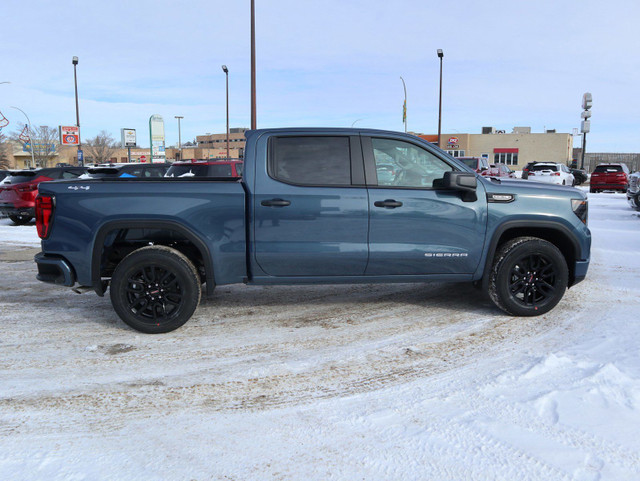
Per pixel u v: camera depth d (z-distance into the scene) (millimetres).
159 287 4398
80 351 4039
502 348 3998
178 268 4340
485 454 2520
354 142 4516
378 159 4531
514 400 3078
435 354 3906
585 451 2520
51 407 3090
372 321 4777
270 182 4395
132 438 2732
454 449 2572
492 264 4750
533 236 5000
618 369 3393
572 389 3176
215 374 3580
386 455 2541
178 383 3436
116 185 4336
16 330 4562
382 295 5766
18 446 2646
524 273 4758
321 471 2418
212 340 4285
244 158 4469
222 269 4449
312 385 3383
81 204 4301
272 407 3078
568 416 2854
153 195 4297
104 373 3604
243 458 2537
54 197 4336
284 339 4297
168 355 3949
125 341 4270
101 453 2582
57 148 75000
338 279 4574
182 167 10758
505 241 4992
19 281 6598
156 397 3227
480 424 2801
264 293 5887
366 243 4477
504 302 4730
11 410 3047
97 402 3158
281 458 2531
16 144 80000
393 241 4512
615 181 23594
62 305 5426
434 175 4605
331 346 4121
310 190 4395
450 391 3242
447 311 5082
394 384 3377
